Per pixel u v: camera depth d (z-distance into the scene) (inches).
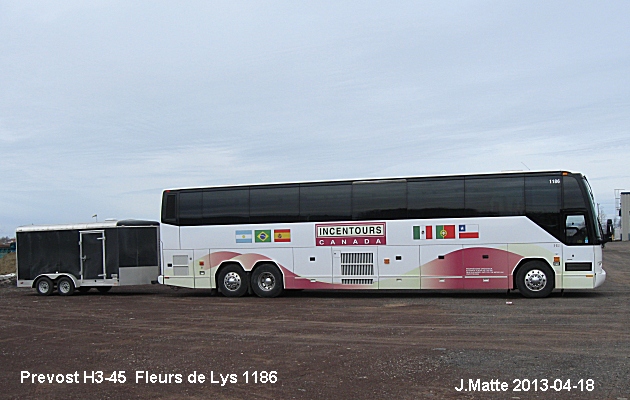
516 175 697.6
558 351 375.9
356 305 671.1
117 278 892.6
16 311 713.6
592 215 677.3
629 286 847.1
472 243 701.9
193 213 807.7
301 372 336.2
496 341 416.2
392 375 322.3
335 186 756.0
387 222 731.4
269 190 780.6
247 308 669.9
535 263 687.7
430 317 548.7
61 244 924.6
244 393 296.0
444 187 717.3
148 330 522.0
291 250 765.9
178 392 302.7
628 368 327.0
